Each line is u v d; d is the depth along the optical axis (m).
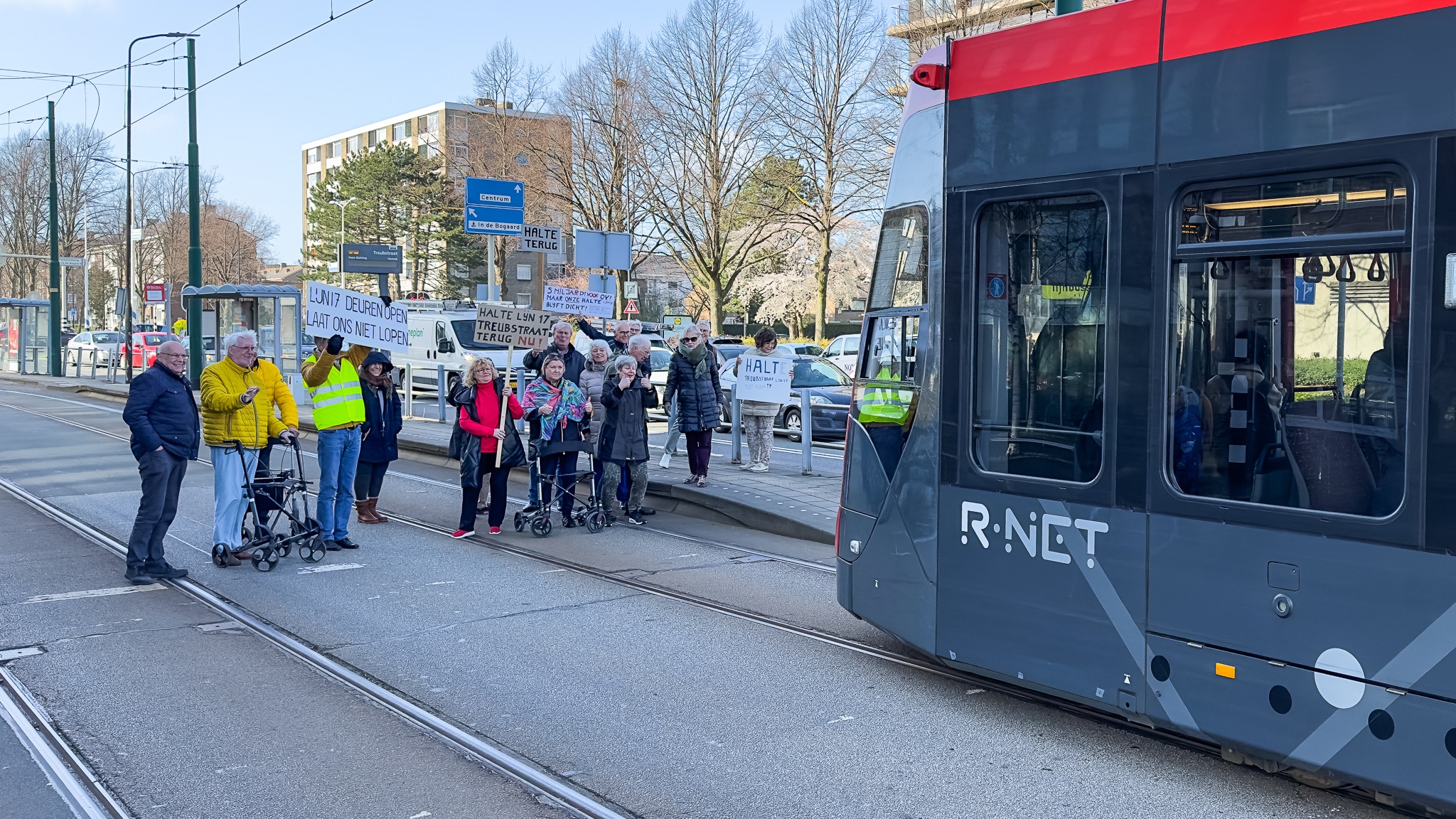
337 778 4.88
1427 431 3.91
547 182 48.44
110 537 10.30
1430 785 3.90
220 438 8.96
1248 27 4.43
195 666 6.49
